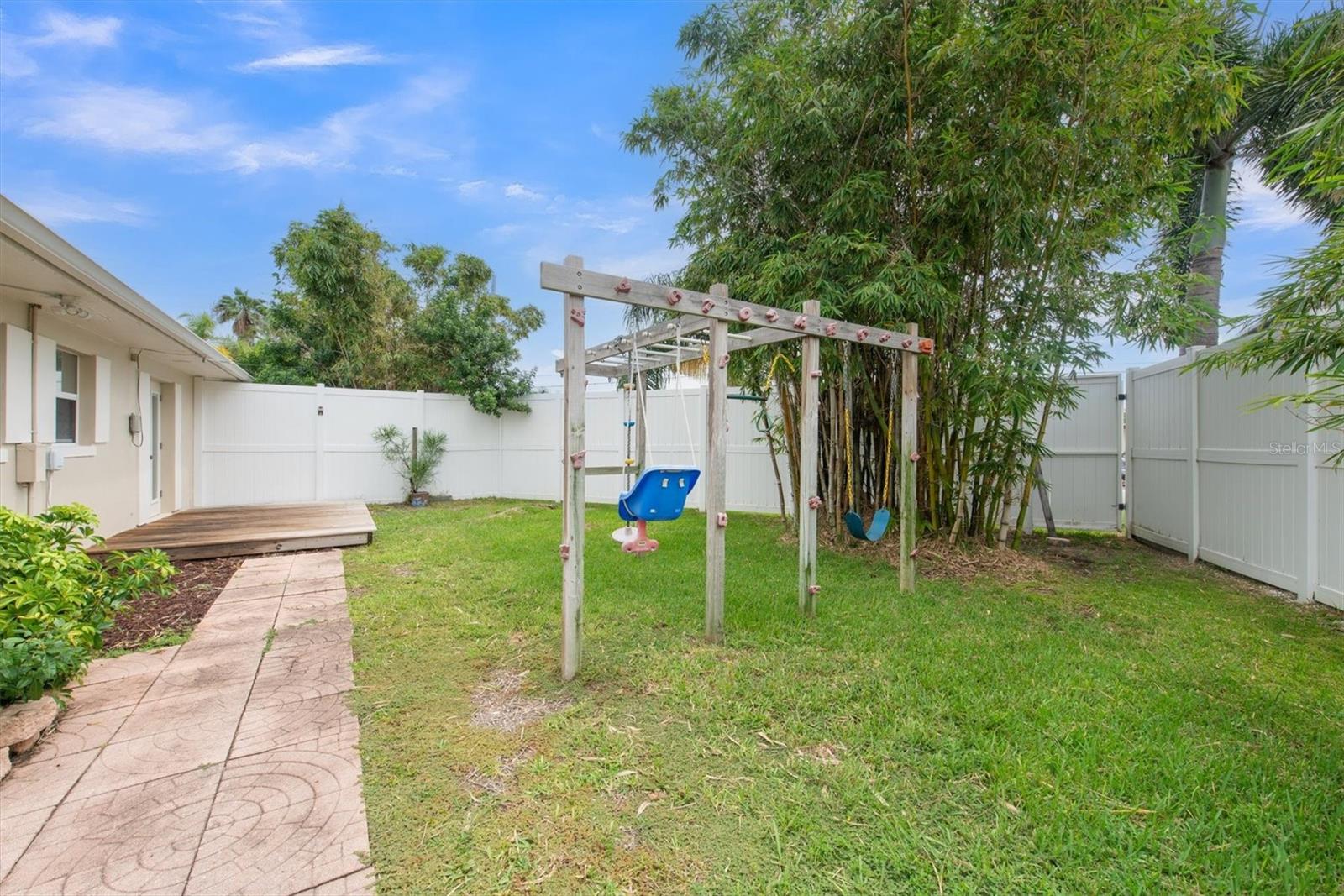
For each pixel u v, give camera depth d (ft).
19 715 6.81
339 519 21.56
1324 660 9.66
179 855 5.17
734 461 27.30
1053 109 13.09
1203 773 6.31
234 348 45.93
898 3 13.50
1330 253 7.65
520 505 29.91
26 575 7.96
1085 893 4.76
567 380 8.75
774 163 15.61
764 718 7.59
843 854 5.19
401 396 30.71
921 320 15.71
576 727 7.43
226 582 14.46
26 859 5.11
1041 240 14.66
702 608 12.15
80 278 11.98
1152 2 11.69
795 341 16.62
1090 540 20.59
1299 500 13.55
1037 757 6.63
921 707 7.87
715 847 5.29
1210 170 21.81
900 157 14.58
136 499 19.88
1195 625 11.53
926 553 16.76
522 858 5.16
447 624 11.32
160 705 8.00
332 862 5.10
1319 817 5.64
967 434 16.37
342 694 8.34
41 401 14.21
